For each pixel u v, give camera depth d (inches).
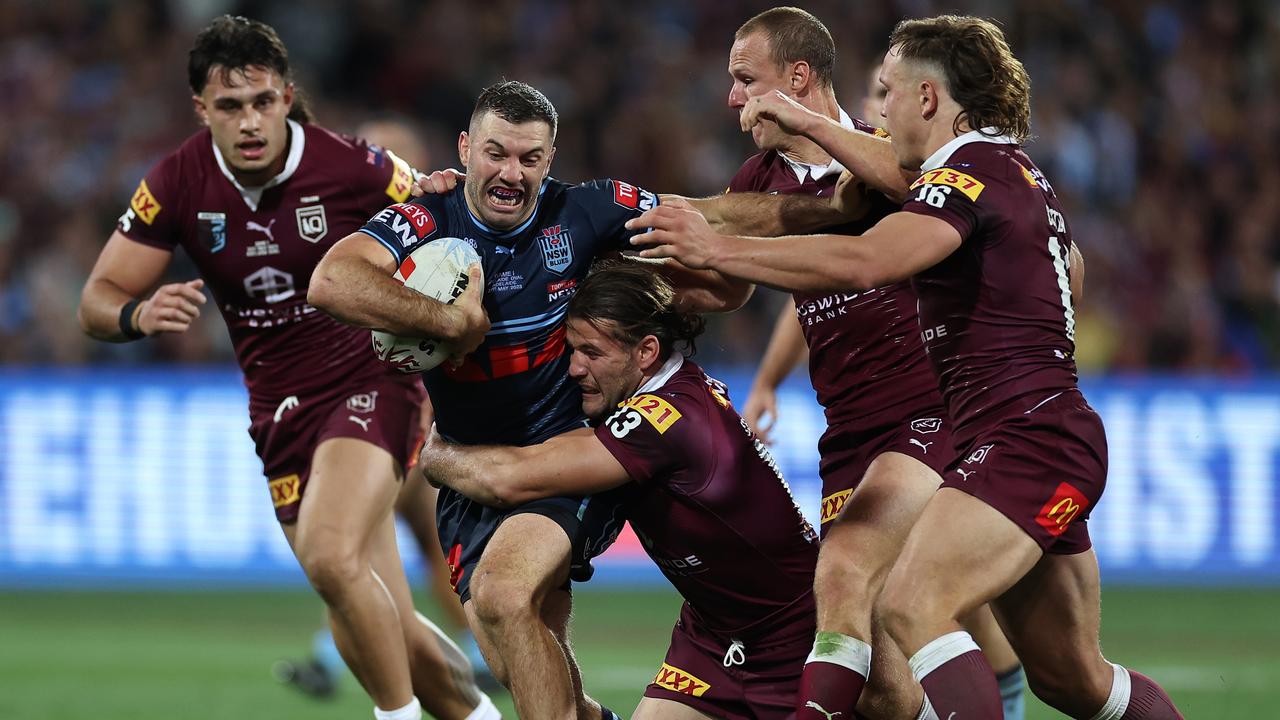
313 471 824.3
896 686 708.0
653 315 698.8
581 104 2351.1
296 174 845.8
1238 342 2106.3
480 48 2416.3
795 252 635.5
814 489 1752.0
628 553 1800.0
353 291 666.2
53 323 1947.6
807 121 706.2
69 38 2391.7
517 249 708.7
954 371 675.4
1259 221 2225.6
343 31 2397.9
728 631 714.8
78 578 1733.5
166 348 1926.7
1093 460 653.9
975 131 682.2
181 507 1740.9
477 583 678.5
